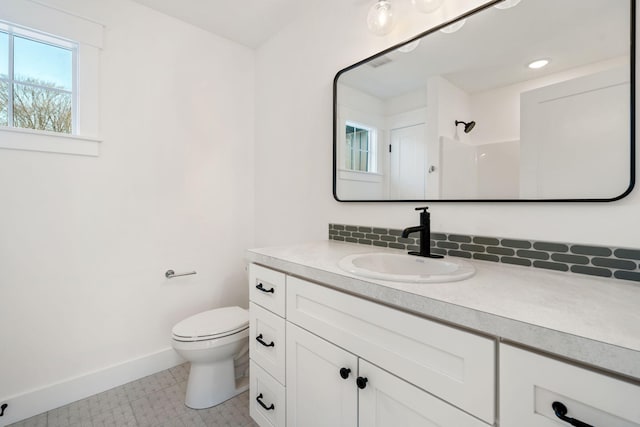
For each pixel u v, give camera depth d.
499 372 0.55
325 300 0.90
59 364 1.49
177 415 1.42
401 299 0.70
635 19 0.79
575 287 0.74
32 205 1.42
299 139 1.87
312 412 0.96
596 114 0.84
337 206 1.63
